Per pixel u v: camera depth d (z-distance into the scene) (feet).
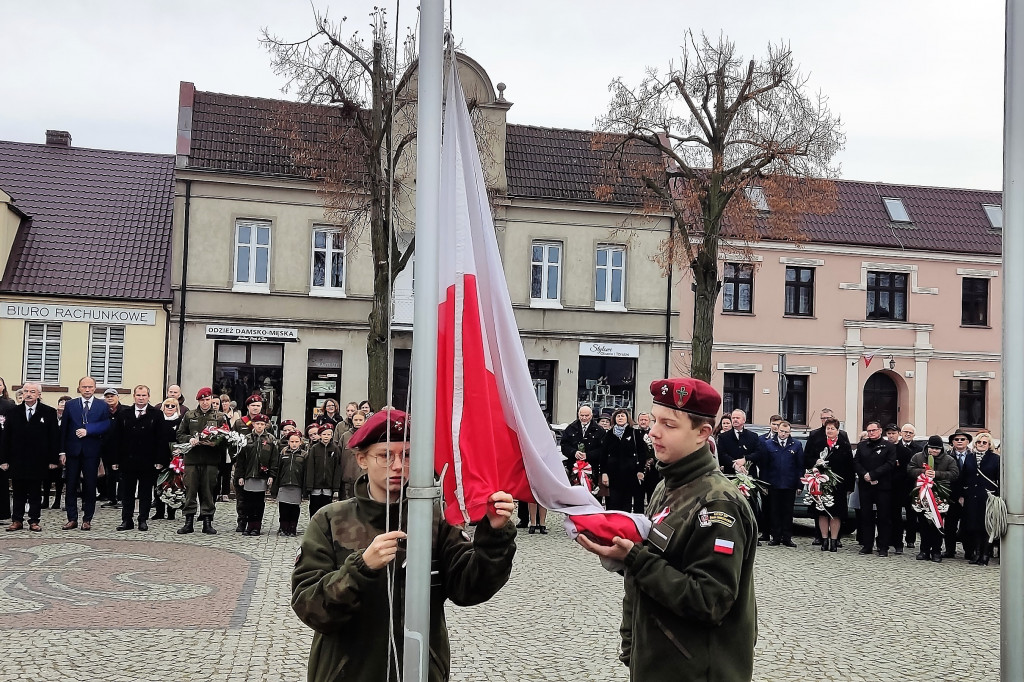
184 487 51.03
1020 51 13.15
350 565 11.44
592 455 56.65
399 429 12.26
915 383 120.26
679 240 89.10
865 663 28.07
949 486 50.98
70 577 37.58
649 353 110.73
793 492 54.03
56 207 105.81
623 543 12.82
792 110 83.20
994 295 123.65
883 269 119.75
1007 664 12.58
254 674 25.03
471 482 12.01
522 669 26.27
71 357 97.91
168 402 52.60
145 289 99.86
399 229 92.79
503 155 106.93
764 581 41.78
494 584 12.20
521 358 12.75
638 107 85.81
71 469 50.08
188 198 99.86
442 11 11.27
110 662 25.79
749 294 115.75
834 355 117.70
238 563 41.91
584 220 109.19
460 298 12.35
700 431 13.71
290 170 102.22
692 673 12.82
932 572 46.62
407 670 10.81
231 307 100.63
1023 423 12.70
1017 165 13.04
